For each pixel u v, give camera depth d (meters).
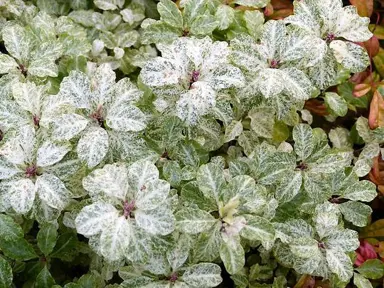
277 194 0.31
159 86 0.29
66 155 0.28
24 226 0.32
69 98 0.28
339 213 0.32
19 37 0.33
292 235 0.30
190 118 0.28
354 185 0.33
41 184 0.27
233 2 0.39
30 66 0.32
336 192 0.33
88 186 0.25
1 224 0.28
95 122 0.29
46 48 0.33
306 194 0.32
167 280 0.28
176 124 0.31
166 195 0.25
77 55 0.35
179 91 0.29
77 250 0.32
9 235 0.28
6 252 0.29
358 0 0.42
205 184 0.27
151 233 0.25
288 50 0.31
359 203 0.33
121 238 0.24
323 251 0.30
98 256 0.32
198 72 0.29
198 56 0.29
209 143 0.34
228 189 0.27
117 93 0.29
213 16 0.36
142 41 0.36
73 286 0.28
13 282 0.32
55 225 0.30
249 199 0.27
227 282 0.35
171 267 0.28
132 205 0.26
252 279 0.33
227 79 0.29
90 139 0.27
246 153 0.35
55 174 0.28
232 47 0.31
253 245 0.32
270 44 0.31
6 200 0.26
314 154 0.32
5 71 0.32
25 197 0.26
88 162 0.27
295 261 0.30
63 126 0.27
